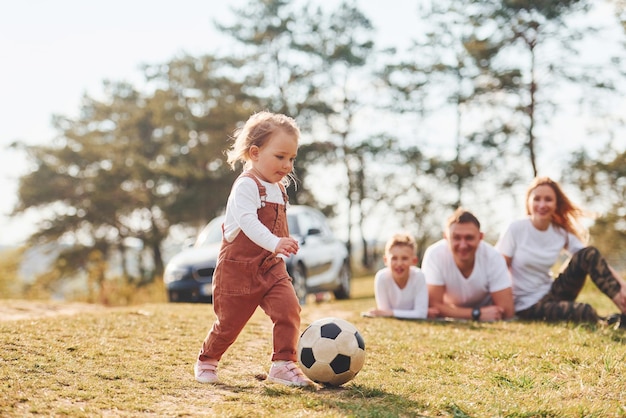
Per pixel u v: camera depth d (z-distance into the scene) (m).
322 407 3.41
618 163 25.31
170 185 36.88
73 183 38.78
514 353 4.88
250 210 3.88
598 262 6.47
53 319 5.98
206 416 3.21
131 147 38.97
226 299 3.94
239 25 33.97
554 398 3.68
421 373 4.38
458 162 28.42
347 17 33.28
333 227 34.31
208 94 34.12
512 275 7.22
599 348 5.04
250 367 4.50
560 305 6.68
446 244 7.25
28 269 37.56
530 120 26.73
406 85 30.66
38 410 3.22
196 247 11.30
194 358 4.64
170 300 10.77
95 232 38.56
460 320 6.93
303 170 33.97
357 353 3.87
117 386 3.77
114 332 5.43
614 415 3.38
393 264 7.07
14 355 4.29
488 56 26.44
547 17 25.41
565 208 7.08
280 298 3.95
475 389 3.93
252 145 4.00
